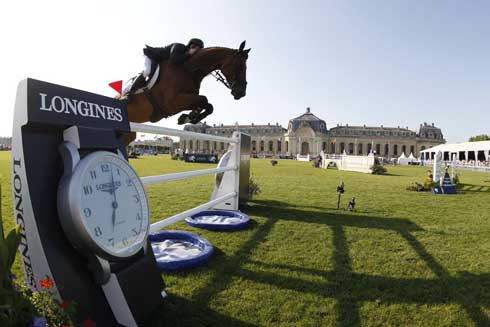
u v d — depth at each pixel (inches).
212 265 119.8
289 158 2471.7
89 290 63.5
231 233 167.9
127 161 79.0
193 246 144.6
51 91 62.7
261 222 195.6
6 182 326.3
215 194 229.3
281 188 390.6
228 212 214.4
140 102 141.5
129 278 70.4
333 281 107.5
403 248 147.4
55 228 60.2
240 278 108.1
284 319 82.2
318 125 3371.1
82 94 70.0
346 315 85.4
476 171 1055.0
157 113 145.3
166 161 1094.4
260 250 139.4
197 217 206.2
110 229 63.4
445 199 329.4
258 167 949.2
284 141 3447.3
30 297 53.4
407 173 808.3
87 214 59.0
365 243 154.3
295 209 244.7
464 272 118.5
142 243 71.0
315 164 1085.1
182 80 145.3
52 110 61.8
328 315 85.0
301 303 91.0
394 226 192.7
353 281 108.0
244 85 163.0
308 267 120.0
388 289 102.7
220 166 228.8
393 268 121.0
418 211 249.1
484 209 265.4
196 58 146.2
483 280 111.4
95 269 63.8
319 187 408.8
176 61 141.6
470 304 93.8
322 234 169.6
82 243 59.3
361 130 3570.4
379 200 307.7
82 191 59.1
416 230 183.0
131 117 143.3
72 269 61.4
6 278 50.4
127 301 68.0
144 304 73.5
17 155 59.2
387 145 3469.5
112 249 62.5
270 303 90.6
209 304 88.8
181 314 82.6
